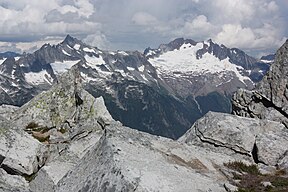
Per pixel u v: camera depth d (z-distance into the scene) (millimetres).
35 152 28641
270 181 26516
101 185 21031
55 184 24906
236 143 32688
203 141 34000
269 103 38844
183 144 28594
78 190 21750
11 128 29531
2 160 27438
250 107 40188
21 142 28859
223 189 23547
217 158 29609
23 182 26828
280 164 30219
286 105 36750
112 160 21891
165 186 21297
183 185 22125
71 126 39031
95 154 23750
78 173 23266
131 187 20250
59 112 39938
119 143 23750
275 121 35625
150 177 21391
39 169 28453
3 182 25828
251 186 25188
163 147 26469
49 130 38031
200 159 27531
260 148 31375
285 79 37281
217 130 33531
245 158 32125
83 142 33344
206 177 24766
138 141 25719
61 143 33469
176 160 25594
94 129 34969
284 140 32188
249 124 34219
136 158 22797
